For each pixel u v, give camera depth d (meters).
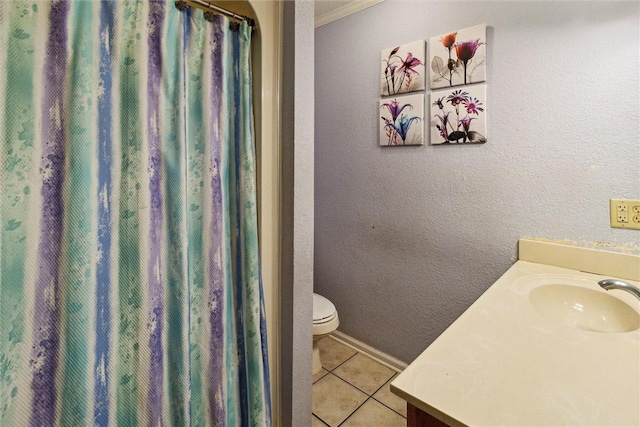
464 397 0.62
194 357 1.02
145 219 0.87
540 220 1.48
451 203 1.75
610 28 1.26
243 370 1.16
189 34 0.98
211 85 1.02
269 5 1.18
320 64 2.28
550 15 1.40
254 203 1.13
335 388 1.89
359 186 2.14
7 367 0.68
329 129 2.27
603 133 1.30
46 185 0.72
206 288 1.03
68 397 0.75
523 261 1.51
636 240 1.26
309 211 1.27
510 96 1.52
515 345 0.79
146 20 0.86
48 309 0.73
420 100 1.80
